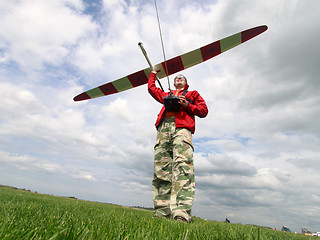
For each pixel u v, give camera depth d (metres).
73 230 0.85
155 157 3.34
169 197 3.14
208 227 1.90
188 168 2.88
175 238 1.13
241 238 1.32
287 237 2.17
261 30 4.14
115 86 4.88
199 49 4.32
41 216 1.34
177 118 3.23
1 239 0.66
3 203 1.81
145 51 3.84
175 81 3.81
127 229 1.13
